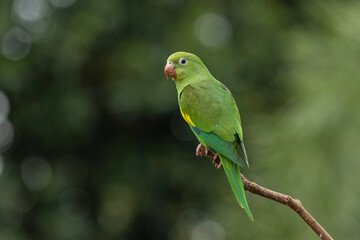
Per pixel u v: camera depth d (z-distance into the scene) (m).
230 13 15.74
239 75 15.18
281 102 11.45
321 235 3.99
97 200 15.45
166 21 15.12
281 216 9.03
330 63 8.75
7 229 14.18
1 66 13.81
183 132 15.60
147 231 15.99
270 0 16.12
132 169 15.34
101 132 15.48
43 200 14.92
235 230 9.51
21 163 15.12
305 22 15.39
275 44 15.45
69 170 15.39
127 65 14.29
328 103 8.44
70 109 14.23
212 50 14.79
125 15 14.81
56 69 14.20
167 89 14.09
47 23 14.28
